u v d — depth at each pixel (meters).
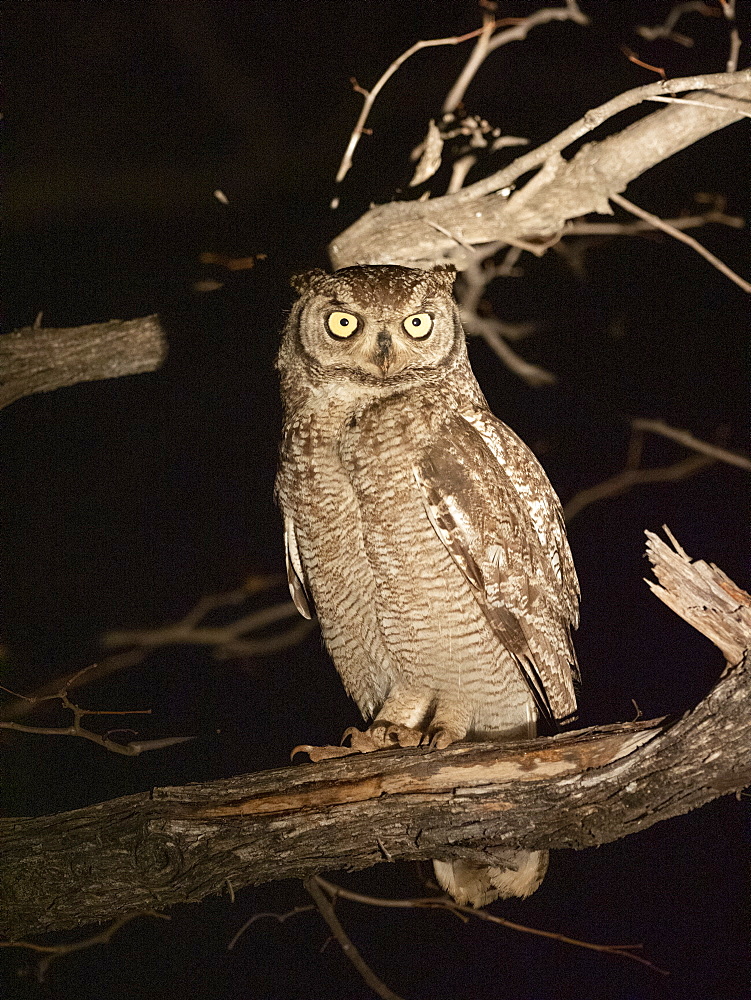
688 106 9.66
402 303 8.09
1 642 13.60
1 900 6.73
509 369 14.95
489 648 8.14
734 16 9.42
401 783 6.81
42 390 10.75
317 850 6.78
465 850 6.82
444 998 11.02
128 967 11.26
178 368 11.45
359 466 7.91
